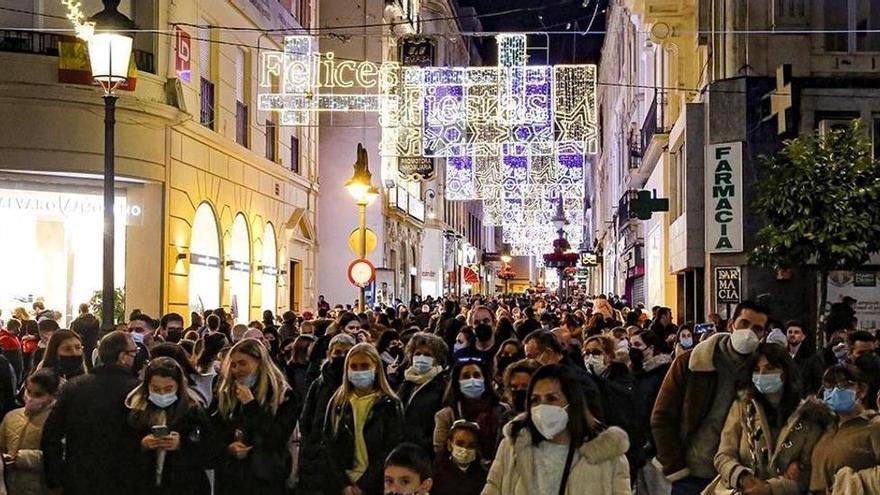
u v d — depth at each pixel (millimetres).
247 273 27078
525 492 5254
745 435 6258
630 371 9578
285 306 30922
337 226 40188
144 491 7281
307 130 34250
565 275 53375
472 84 30859
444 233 59562
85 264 20766
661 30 23594
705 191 19344
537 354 7582
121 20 12086
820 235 13758
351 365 7523
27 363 13430
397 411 7504
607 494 5172
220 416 7508
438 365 8266
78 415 7246
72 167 18891
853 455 6027
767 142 18719
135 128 19797
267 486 7434
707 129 19438
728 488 6211
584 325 17438
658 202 24203
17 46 18797
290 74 30031
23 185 19500
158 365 7320
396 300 35531
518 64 29797
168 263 21000
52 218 20625
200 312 22156
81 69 18516
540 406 5184
